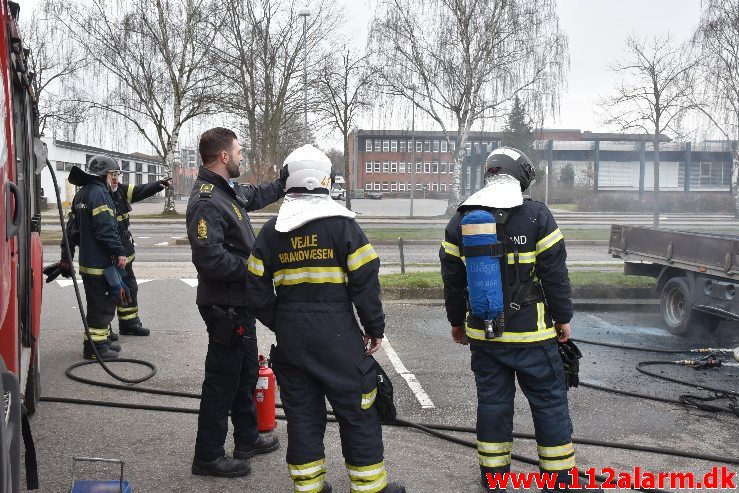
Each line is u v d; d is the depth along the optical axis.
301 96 35.94
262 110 36.00
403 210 50.12
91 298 6.71
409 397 5.86
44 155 5.27
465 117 33.78
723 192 63.38
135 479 4.17
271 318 3.67
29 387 5.11
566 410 3.83
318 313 3.48
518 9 31.77
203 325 8.65
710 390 6.01
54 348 7.42
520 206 3.79
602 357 7.31
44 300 10.30
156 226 30.00
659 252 8.58
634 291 10.44
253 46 33.91
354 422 3.50
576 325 9.05
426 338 8.12
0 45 3.05
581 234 24.58
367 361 3.54
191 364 6.82
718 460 4.50
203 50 32.62
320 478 3.59
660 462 4.50
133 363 6.84
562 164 71.25
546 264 3.72
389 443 4.80
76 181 6.67
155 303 10.12
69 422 5.14
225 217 4.08
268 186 4.91
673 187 66.75
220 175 4.16
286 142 43.50
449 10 32.25
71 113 32.84
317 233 3.47
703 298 7.77
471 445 4.72
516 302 3.75
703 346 7.83
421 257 17.42
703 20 29.31
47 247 19.61
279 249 3.54
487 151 59.38
